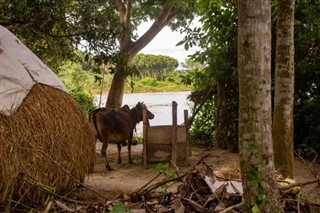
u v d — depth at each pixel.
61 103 5.56
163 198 3.58
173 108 8.54
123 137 8.70
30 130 4.86
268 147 2.61
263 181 2.59
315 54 9.73
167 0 15.61
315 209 3.33
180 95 28.45
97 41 10.16
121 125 8.60
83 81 23.92
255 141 2.58
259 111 2.58
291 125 5.66
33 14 9.09
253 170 2.59
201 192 3.45
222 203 3.19
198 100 11.77
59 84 5.88
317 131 9.55
